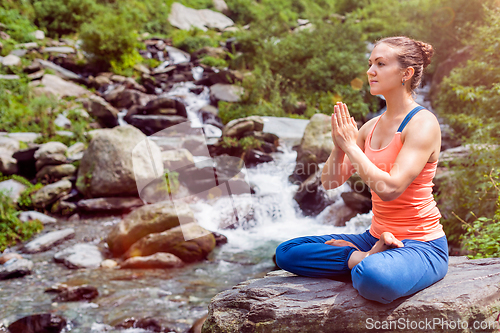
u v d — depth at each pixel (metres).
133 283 4.36
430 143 1.48
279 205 6.63
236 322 1.64
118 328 3.41
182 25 22.48
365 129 1.79
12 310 3.71
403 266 1.46
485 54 6.02
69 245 5.59
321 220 6.44
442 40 12.99
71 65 14.55
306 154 7.31
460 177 4.25
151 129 10.95
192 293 4.10
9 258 5.00
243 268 4.80
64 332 3.36
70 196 7.20
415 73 1.59
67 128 10.20
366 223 6.03
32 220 6.32
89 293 4.02
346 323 1.51
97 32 14.60
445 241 1.66
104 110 11.12
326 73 13.06
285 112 12.45
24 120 10.02
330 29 15.06
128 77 14.59
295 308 1.55
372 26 17.41
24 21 16.56
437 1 14.11
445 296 1.50
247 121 8.97
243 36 16.84
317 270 1.74
